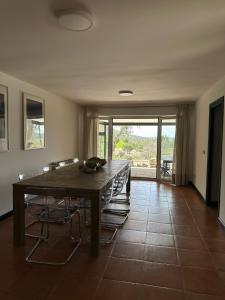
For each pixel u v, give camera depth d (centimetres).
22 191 275
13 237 291
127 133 729
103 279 221
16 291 203
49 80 409
